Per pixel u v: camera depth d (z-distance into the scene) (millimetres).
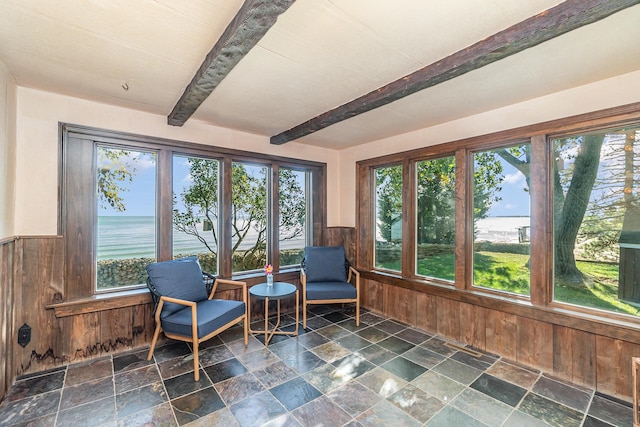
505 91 2264
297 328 3047
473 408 1866
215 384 2115
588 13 1268
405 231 3447
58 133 2357
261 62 1863
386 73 2006
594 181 2188
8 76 2010
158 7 1357
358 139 3740
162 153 2889
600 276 2158
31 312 2240
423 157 3293
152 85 2201
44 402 1900
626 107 1970
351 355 2570
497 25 1482
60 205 2373
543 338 2324
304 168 4070
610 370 2010
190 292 2666
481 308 2713
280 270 3861
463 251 2893
